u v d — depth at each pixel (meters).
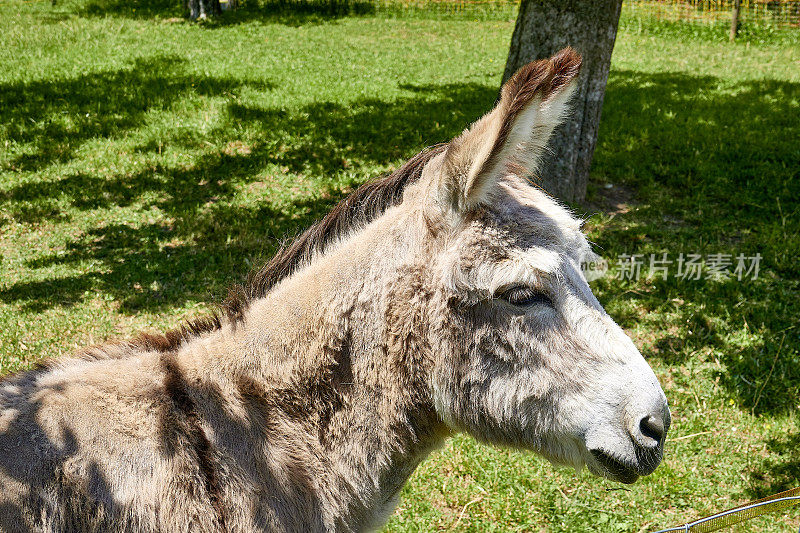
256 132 10.89
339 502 2.28
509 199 2.17
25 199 8.54
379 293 2.21
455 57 17.77
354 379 2.23
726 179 9.31
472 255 2.10
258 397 2.24
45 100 12.30
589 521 4.38
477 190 2.03
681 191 9.17
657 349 6.00
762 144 10.40
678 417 5.29
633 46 19.17
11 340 5.67
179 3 24.91
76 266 7.05
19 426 2.07
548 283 2.12
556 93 2.10
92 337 5.83
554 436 2.19
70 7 23.95
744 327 6.26
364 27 21.91
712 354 5.91
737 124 11.50
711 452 4.97
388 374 2.22
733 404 5.36
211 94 12.95
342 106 12.45
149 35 19.20
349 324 2.22
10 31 18.84
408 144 10.52
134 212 8.33
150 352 2.39
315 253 2.44
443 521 4.40
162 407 2.17
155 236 7.71
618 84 14.50
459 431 2.41
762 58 17.48
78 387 2.18
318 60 16.69
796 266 7.16
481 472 4.71
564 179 8.48
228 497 2.13
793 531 4.24
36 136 10.59
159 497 2.06
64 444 2.06
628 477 2.16
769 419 5.24
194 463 2.12
